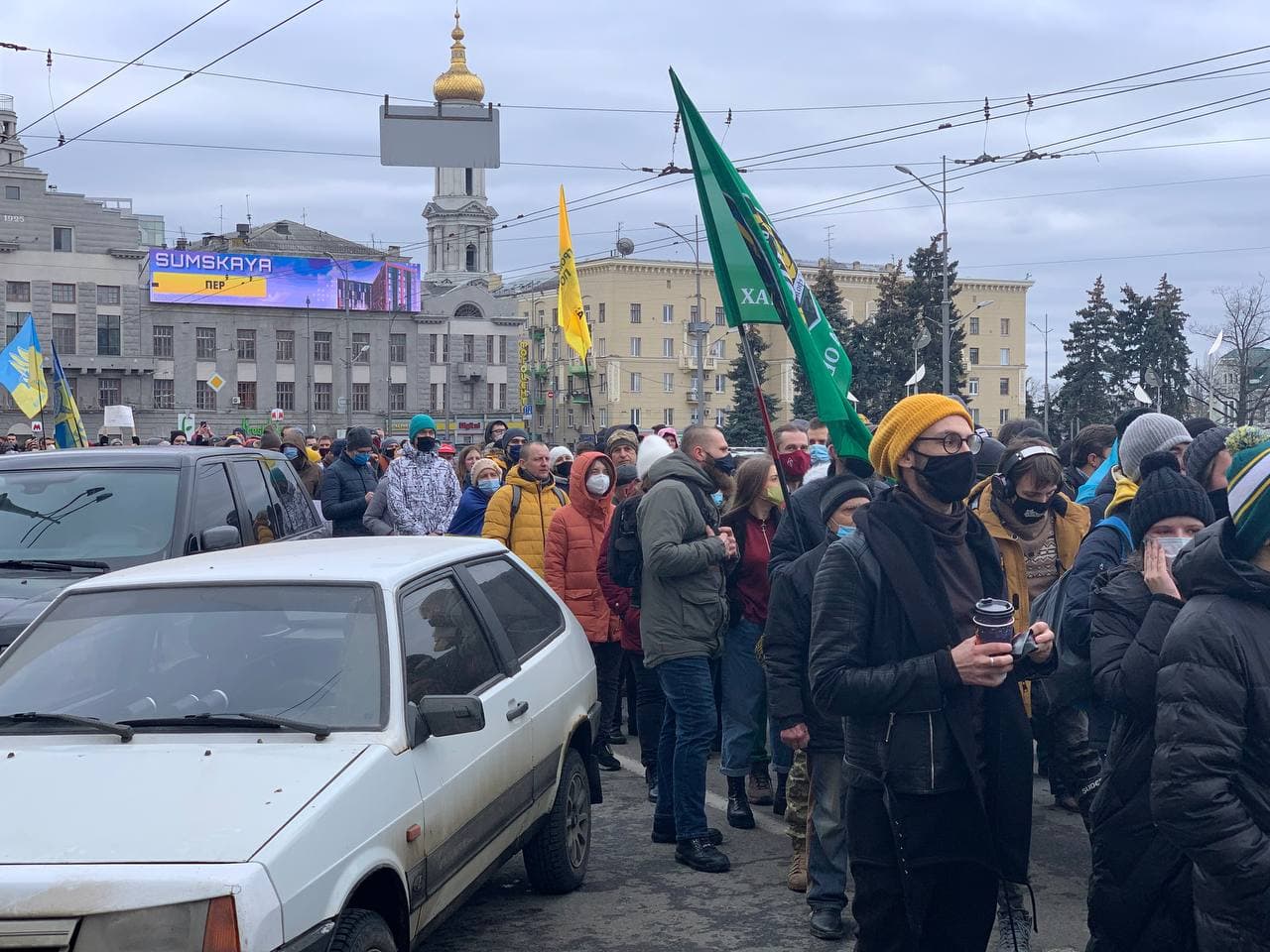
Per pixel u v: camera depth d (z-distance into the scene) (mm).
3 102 89000
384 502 11602
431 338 96062
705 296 103812
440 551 5383
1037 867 6285
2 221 82000
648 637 6336
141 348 86062
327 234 99062
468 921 5559
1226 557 2973
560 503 9484
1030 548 6559
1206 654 2918
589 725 6141
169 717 4266
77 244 84375
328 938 3568
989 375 104938
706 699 6316
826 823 5340
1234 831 2855
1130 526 3762
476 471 10680
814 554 5449
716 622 6355
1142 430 5758
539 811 5535
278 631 4574
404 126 16547
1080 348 58938
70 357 83375
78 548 7688
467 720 4371
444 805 4418
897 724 3566
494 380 98062
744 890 5980
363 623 4578
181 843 3494
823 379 5629
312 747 4094
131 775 3875
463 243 107688
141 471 8258
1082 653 4711
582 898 5859
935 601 3635
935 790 3531
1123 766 3486
